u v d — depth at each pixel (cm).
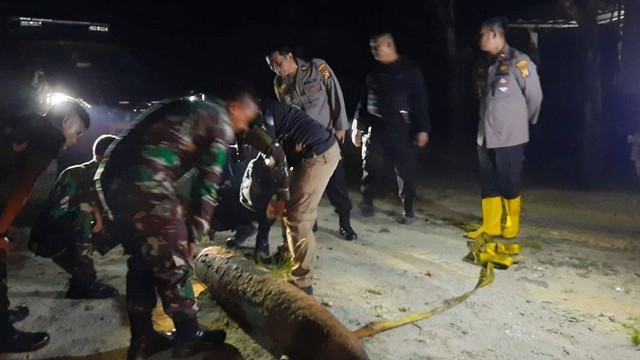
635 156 1041
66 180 448
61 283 506
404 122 707
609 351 434
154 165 348
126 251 371
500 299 515
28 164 368
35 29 1255
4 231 378
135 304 375
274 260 552
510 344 437
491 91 642
